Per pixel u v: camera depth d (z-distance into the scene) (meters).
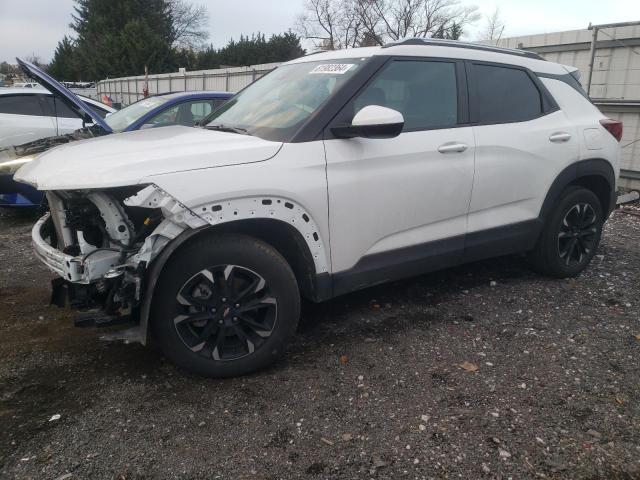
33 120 8.57
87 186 2.69
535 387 3.04
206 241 2.90
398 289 4.48
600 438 2.62
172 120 7.17
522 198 4.17
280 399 2.94
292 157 3.08
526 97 4.22
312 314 4.01
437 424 2.72
